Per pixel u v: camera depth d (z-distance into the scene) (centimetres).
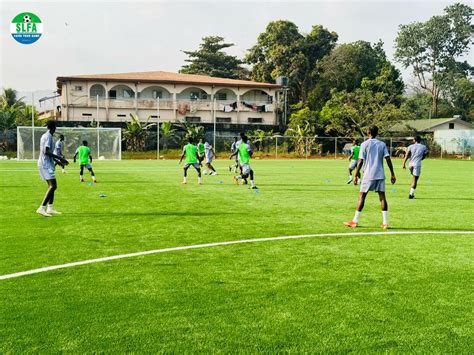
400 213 1067
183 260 613
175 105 5178
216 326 395
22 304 443
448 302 457
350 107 5141
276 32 6322
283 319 411
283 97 5794
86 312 423
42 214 979
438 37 6719
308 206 1170
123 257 626
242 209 1102
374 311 432
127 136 4416
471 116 6800
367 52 6769
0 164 3044
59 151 1991
